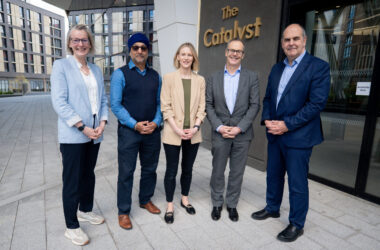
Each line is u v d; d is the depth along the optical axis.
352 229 2.23
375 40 2.70
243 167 2.35
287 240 2.02
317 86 1.82
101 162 4.25
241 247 1.95
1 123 8.45
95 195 2.88
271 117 2.20
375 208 2.62
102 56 13.20
